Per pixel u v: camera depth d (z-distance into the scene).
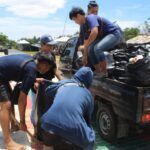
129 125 5.51
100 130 5.88
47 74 5.06
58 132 3.54
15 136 5.64
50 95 4.11
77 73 3.86
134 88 4.86
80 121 3.51
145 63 5.00
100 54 6.04
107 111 5.60
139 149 5.46
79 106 3.54
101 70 5.88
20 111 4.88
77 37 7.74
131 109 4.93
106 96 5.61
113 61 5.93
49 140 3.63
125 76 5.32
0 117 4.99
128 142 5.75
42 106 4.52
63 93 3.64
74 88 3.67
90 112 3.68
